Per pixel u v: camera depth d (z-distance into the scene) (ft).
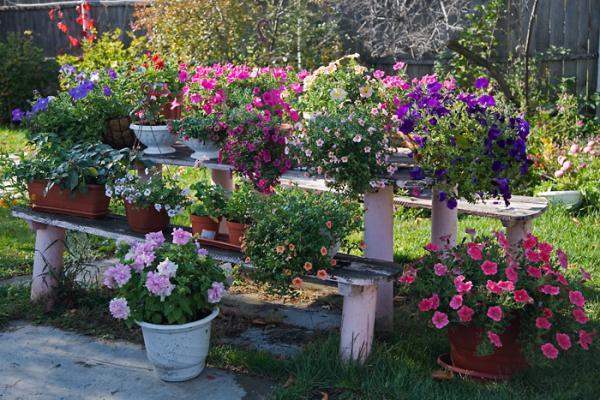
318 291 16.19
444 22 29.63
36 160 15.16
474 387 11.29
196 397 11.53
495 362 11.51
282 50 31.35
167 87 15.08
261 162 13.53
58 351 13.28
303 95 14.92
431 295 11.80
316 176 12.96
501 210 14.67
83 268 15.74
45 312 14.90
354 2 31.04
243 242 12.60
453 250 12.17
